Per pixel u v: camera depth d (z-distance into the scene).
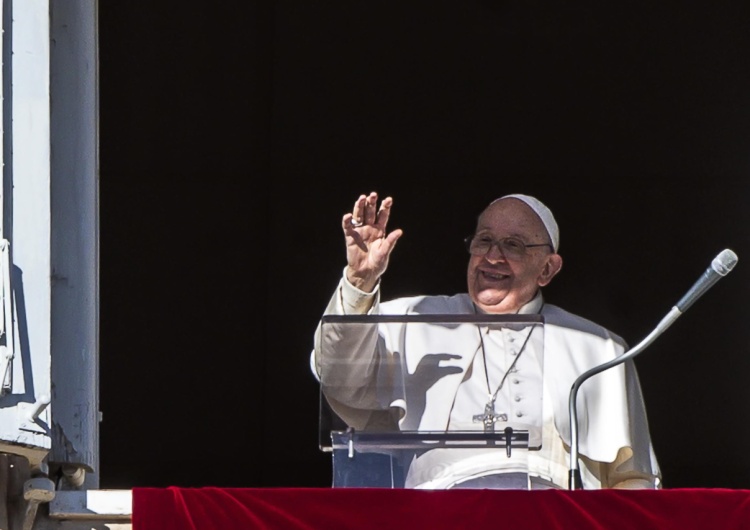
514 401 17.64
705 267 30.62
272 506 17.31
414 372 17.77
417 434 17.56
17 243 18.39
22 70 18.80
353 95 30.23
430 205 30.77
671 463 30.52
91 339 19.52
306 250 30.53
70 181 19.86
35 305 18.25
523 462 17.66
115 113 29.94
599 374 21.42
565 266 30.73
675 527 17.38
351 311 19.91
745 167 30.50
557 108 30.50
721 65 30.16
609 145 30.62
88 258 19.72
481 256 21.69
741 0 29.64
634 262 30.70
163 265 30.34
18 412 17.91
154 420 30.38
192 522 17.28
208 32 29.69
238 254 30.42
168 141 30.11
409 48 30.06
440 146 30.67
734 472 30.52
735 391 30.42
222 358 30.45
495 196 30.77
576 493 17.42
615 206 30.70
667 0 29.67
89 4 20.41
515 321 17.81
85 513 18.27
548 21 29.94
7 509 18.11
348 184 30.55
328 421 17.75
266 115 30.22
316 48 29.94
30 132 18.69
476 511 17.28
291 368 30.48
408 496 17.31
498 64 30.22
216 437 30.45
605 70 30.23
